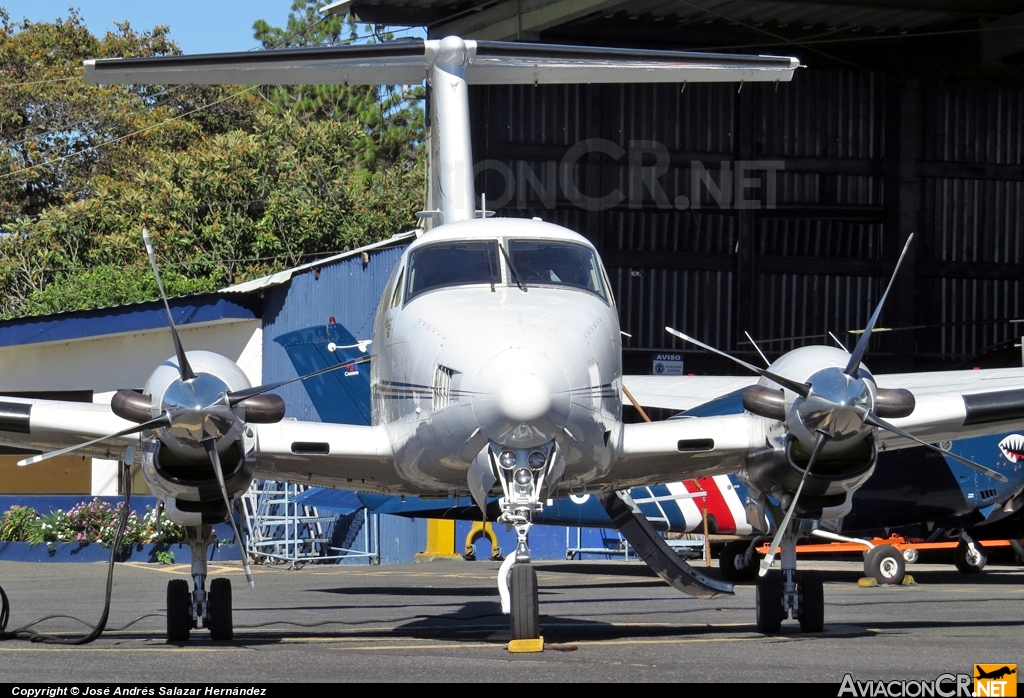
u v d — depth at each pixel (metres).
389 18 68.81
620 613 29.22
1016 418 22.59
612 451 20.77
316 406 33.56
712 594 24.52
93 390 58.84
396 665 17.27
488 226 22.77
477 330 19.45
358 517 54.31
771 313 71.50
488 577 43.41
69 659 18.33
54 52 113.56
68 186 105.88
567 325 19.81
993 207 74.62
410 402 20.47
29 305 80.94
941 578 43.53
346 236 89.88
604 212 68.94
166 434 20.22
